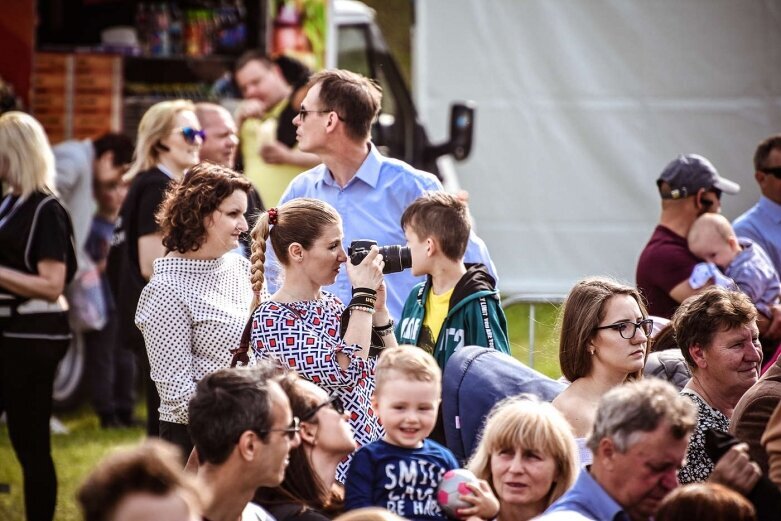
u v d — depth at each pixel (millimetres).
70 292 24016
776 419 10648
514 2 32906
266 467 9445
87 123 25953
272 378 10305
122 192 24578
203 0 26766
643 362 12328
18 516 18641
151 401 16312
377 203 15273
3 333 16562
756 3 32500
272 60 24141
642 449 9297
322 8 25516
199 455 9500
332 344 12219
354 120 15102
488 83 33188
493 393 12266
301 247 12430
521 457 10328
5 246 16594
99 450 22266
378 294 12867
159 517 7367
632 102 32938
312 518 10062
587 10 32781
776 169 19188
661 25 32656
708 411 12492
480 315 13289
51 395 16906
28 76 25406
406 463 10594
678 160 17766
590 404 12211
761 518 9828
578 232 33344
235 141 18953
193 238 13609
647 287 17516
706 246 17219
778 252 19281
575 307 12383
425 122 33188
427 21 33125
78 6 26594
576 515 9320
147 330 13523
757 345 12758
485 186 33344
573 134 33094
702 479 12039
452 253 13578
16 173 16734
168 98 26422
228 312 13656
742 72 32688
